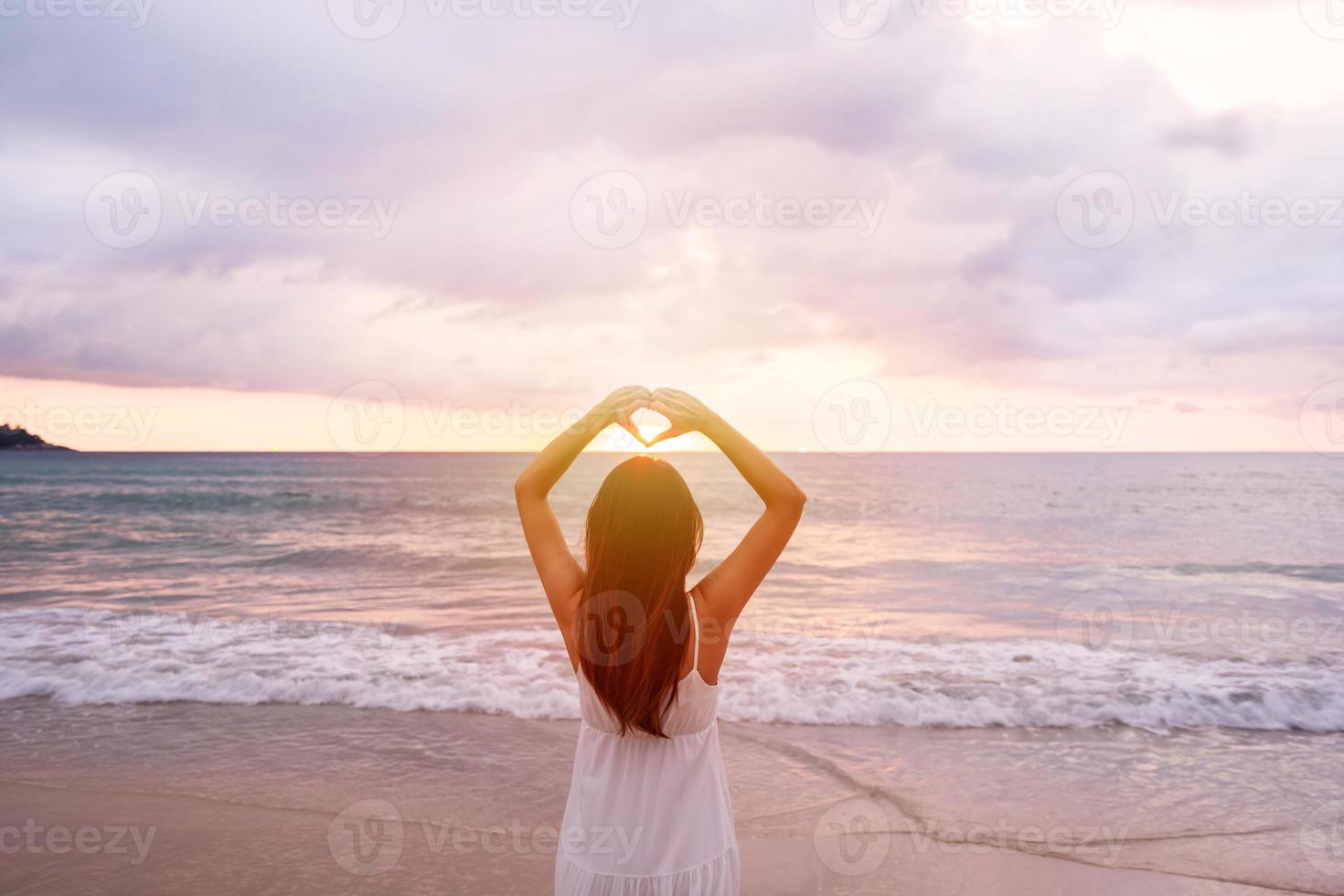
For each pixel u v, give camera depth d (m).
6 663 6.90
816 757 4.77
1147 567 14.91
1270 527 23.05
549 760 4.68
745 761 4.71
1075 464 88.69
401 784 4.31
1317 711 5.67
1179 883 3.24
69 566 14.91
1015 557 16.61
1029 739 5.16
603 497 1.67
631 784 1.71
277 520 24.78
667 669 1.62
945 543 19.41
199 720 5.43
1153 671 6.75
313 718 5.50
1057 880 3.27
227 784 4.29
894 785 4.33
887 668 6.82
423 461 98.38
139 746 4.91
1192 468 71.88
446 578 13.25
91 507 29.16
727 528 23.92
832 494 38.91
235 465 77.88
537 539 1.79
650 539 1.61
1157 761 4.75
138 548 17.95
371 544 18.62
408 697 5.93
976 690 6.13
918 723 5.45
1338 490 39.53
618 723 1.69
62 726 5.31
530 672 6.59
